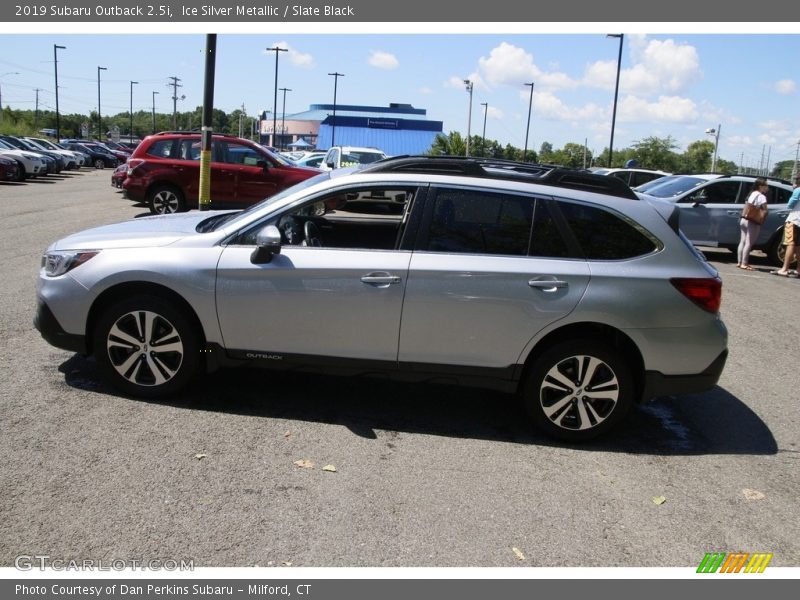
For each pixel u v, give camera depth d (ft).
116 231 16.37
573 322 14.48
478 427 15.62
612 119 102.68
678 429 16.53
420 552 10.68
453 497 12.35
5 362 17.15
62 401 15.12
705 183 45.19
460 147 145.69
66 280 15.25
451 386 18.15
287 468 12.93
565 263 14.55
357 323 14.60
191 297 14.83
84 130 209.97
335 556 10.43
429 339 14.60
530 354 14.89
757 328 27.35
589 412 14.90
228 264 14.76
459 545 10.93
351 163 65.77
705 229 44.70
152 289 15.15
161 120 465.88
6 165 78.02
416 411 16.30
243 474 12.58
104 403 15.19
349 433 14.73
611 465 14.23
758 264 45.73
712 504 12.85
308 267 14.53
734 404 18.56
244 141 47.26
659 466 14.34
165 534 10.63
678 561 10.96
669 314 14.48
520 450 14.58
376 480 12.75
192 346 15.20
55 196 61.82
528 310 14.37
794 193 39.75
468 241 14.69
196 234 15.55
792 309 31.09
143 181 45.83
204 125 39.75
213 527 10.89
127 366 15.39
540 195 14.83
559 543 11.19
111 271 14.99
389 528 11.23
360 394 17.07
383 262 14.48
